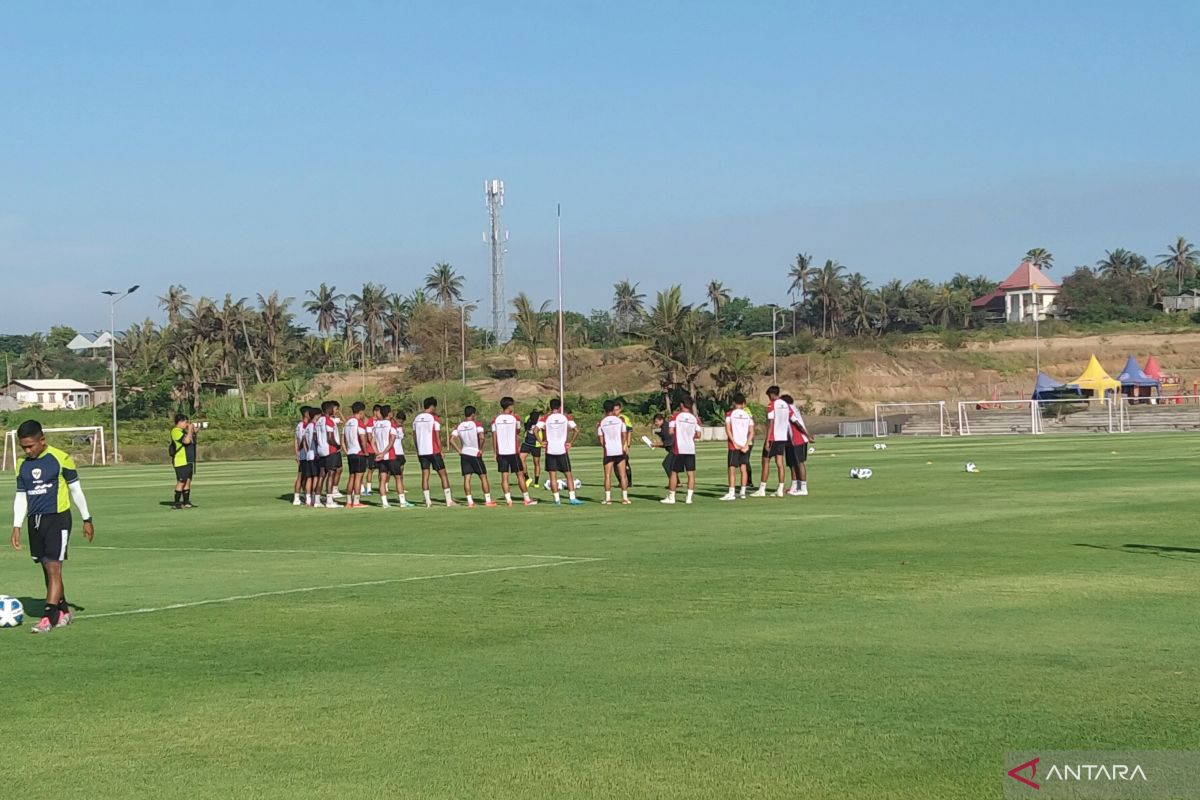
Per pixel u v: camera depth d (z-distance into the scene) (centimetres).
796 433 3084
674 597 1479
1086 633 1196
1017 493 3003
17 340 18712
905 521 2359
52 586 1359
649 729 890
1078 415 8712
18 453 6912
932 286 17025
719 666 1085
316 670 1114
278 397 11050
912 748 831
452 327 13188
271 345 13388
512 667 1103
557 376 11912
